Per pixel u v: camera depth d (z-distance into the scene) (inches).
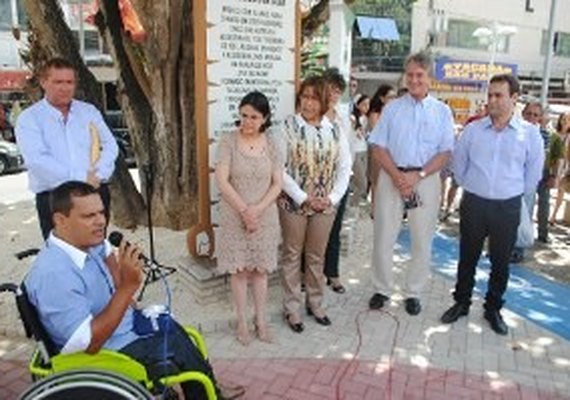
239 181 163.2
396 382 157.5
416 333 186.1
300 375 159.0
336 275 213.8
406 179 184.7
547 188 295.0
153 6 244.4
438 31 1116.5
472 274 192.2
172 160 273.3
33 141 165.9
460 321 195.5
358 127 314.5
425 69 178.4
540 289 235.9
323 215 175.6
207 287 192.1
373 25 987.3
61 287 102.0
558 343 184.9
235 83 191.0
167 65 257.4
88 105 181.3
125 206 281.0
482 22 1161.4
